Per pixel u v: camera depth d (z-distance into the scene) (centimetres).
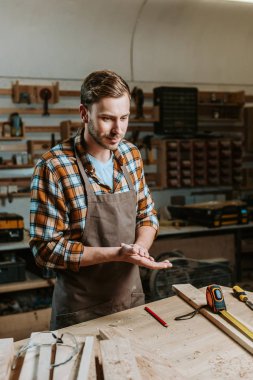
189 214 450
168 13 462
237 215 439
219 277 372
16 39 430
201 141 489
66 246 170
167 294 348
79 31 447
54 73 456
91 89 162
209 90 524
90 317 190
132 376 117
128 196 190
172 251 421
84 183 180
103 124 163
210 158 495
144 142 482
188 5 458
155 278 349
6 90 436
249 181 537
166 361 128
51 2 416
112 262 187
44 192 173
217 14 479
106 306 191
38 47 441
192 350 141
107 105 160
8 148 439
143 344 137
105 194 184
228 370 129
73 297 188
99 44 462
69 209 179
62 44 448
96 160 185
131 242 195
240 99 515
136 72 488
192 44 500
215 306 163
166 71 501
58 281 192
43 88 443
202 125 526
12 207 451
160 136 502
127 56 480
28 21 423
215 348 142
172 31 482
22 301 388
